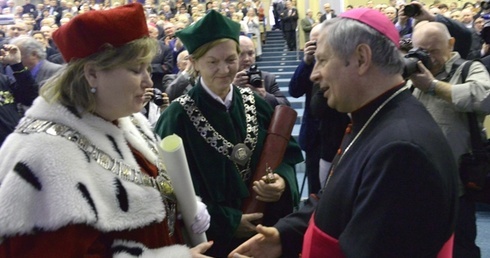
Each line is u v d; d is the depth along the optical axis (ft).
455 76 8.21
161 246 4.42
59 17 42.16
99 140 4.15
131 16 4.10
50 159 3.77
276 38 45.93
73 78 4.13
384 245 3.63
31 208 3.70
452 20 9.81
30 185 3.70
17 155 3.81
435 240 3.66
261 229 5.22
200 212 5.11
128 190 4.13
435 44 8.10
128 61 4.08
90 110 4.19
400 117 3.97
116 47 4.05
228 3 44.88
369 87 4.19
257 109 6.88
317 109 9.55
